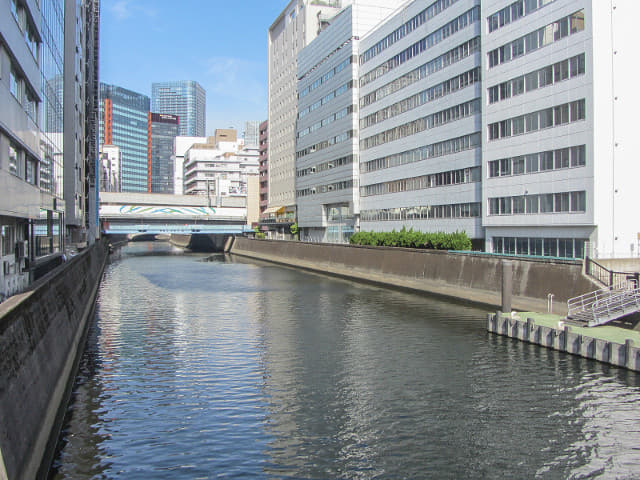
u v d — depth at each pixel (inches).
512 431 760.3
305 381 979.9
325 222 4001.0
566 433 756.0
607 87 1663.4
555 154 1801.2
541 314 1466.5
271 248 4375.0
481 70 2172.7
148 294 2191.2
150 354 1172.5
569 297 1499.8
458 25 2397.9
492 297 1835.6
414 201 2802.7
